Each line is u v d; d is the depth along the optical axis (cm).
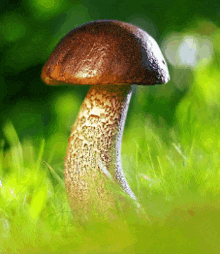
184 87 115
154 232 38
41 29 145
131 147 66
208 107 70
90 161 47
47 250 41
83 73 45
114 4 145
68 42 46
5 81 147
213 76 82
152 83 46
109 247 40
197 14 154
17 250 41
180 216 40
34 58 148
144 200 44
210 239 37
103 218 44
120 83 45
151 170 51
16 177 52
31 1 140
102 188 46
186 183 46
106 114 48
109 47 45
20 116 143
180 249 37
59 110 147
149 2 146
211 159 49
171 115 99
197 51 126
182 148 57
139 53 46
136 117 94
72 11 142
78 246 40
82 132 48
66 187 48
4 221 43
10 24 143
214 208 40
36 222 43
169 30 156
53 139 112
